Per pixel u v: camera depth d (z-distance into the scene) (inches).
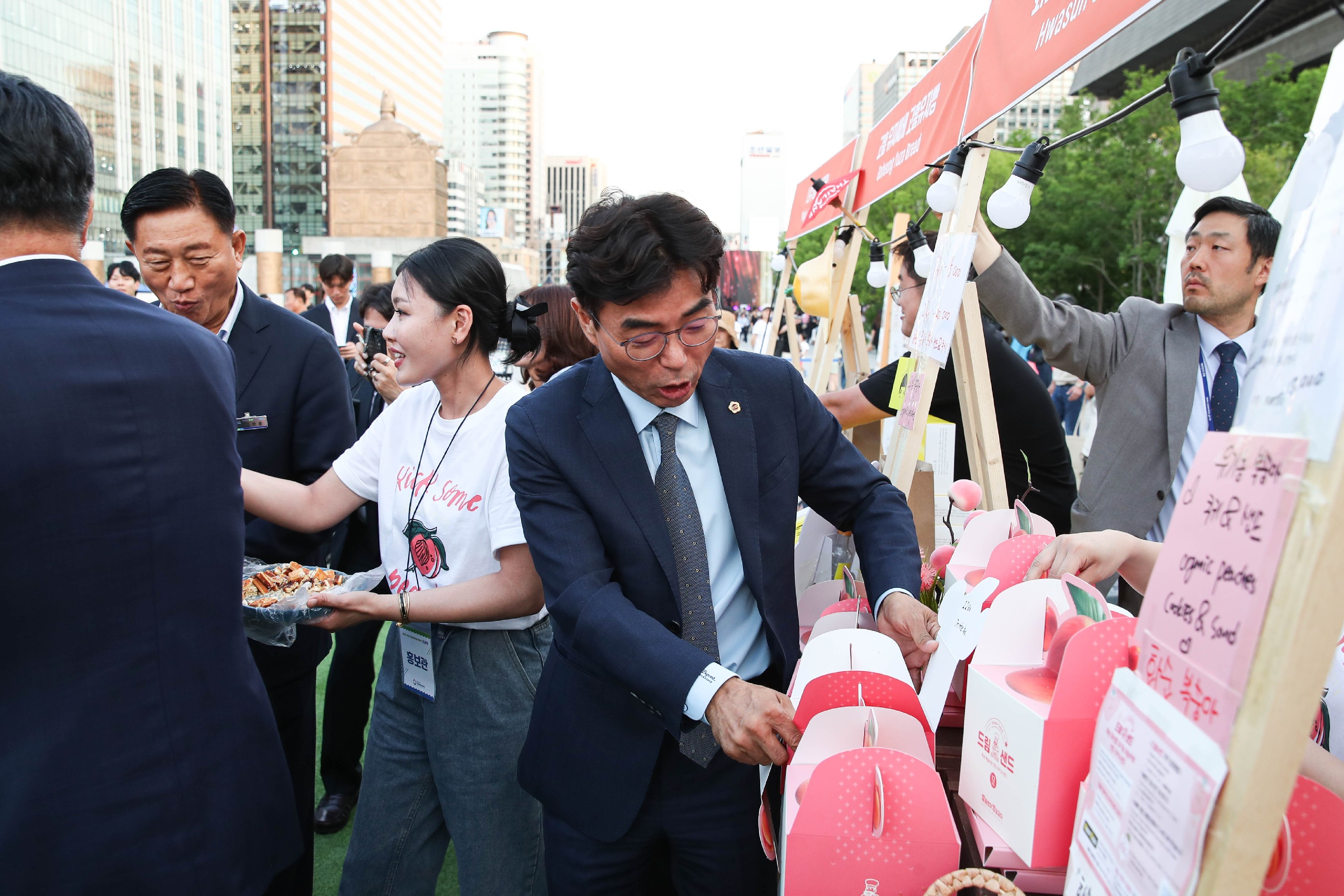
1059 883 38.0
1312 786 31.2
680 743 51.8
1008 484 103.1
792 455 55.8
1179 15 1222.3
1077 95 937.5
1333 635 20.7
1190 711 24.3
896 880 38.7
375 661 149.4
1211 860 22.0
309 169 3004.4
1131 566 50.0
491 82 5551.2
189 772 43.6
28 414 38.9
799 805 40.1
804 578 71.2
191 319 74.1
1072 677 34.8
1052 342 89.3
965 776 42.3
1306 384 22.1
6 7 1732.3
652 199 44.9
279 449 78.9
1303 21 1143.6
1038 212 924.0
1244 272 83.1
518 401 55.7
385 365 112.3
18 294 41.3
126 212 70.2
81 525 40.3
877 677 43.4
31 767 39.2
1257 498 23.2
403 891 69.4
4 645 39.1
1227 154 53.2
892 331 183.3
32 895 38.9
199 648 44.8
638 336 45.5
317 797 112.2
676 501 52.4
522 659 66.9
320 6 2945.4
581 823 54.4
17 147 41.2
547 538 51.6
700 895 56.1
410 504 67.5
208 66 2534.5
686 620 52.1
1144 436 89.0
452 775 66.1
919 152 111.8
